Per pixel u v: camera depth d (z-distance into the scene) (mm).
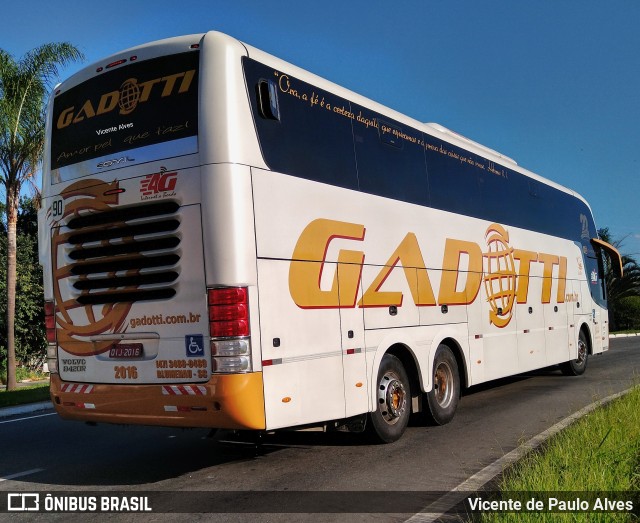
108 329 6840
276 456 7836
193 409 6211
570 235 15750
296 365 6625
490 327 11172
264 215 6449
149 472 7359
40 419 12203
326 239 7277
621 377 15266
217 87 6359
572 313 15266
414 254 9039
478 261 10953
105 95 7117
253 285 6215
